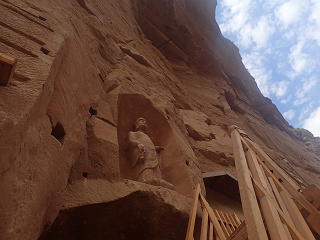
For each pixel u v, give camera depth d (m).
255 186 3.51
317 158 27.42
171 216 4.25
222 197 8.14
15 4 3.90
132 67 9.16
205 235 4.03
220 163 9.62
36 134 2.69
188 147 7.80
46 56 3.28
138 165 5.39
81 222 3.51
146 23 21.69
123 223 3.89
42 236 3.28
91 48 6.61
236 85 28.34
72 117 3.91
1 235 1.97
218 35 31.23
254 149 5.36
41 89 2.72
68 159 3.48
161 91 9.62
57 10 5.25
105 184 3.92
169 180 6.22
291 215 3.53
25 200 2.35
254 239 2.63
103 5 11.83
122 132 6.49
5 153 2.03
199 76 22.11
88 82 5.22
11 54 2.86
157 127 7.43
